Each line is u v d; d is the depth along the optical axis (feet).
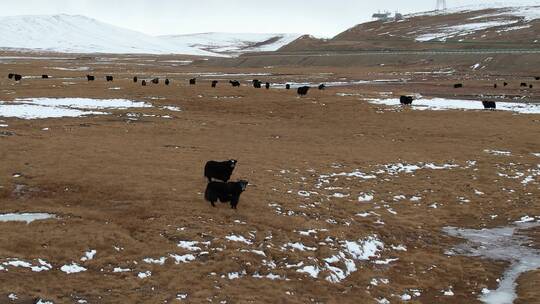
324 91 235.40
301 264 58.23
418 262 64.59
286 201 79.20
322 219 73.87
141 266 53.57
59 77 289.12
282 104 197.98
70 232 60.03
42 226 61.57
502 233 77.41
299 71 435.53
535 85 282.97
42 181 80.94
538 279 59.26
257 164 103.71
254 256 58.54
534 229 78.95
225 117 172.76
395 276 60.54
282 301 49.67
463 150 128.88
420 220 80.48
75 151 103.81
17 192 76.69
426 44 651.66
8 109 156.87
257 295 50.24
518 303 53.52
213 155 109.70
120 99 194.29
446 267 63.67
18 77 242.58
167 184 82.33
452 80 330.75
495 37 655.76
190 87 232.53
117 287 48.98
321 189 90.74
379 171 106.22
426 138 145.38
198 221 66.28
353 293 54.49
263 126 158.92
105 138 122.62
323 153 120.16
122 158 99.86
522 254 69.26
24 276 48.73
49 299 44.78
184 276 52.31
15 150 101.71
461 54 464.24
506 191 97.09
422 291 57.06
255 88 240.73
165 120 157.89
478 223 81.35
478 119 173.99
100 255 55.16
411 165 112.47
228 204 74.69
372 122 169.89
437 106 201.77
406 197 91.56
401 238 72.74
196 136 135.13
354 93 230.89
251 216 70.33
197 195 77.46
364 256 65.05
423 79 344.69
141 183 81.92
